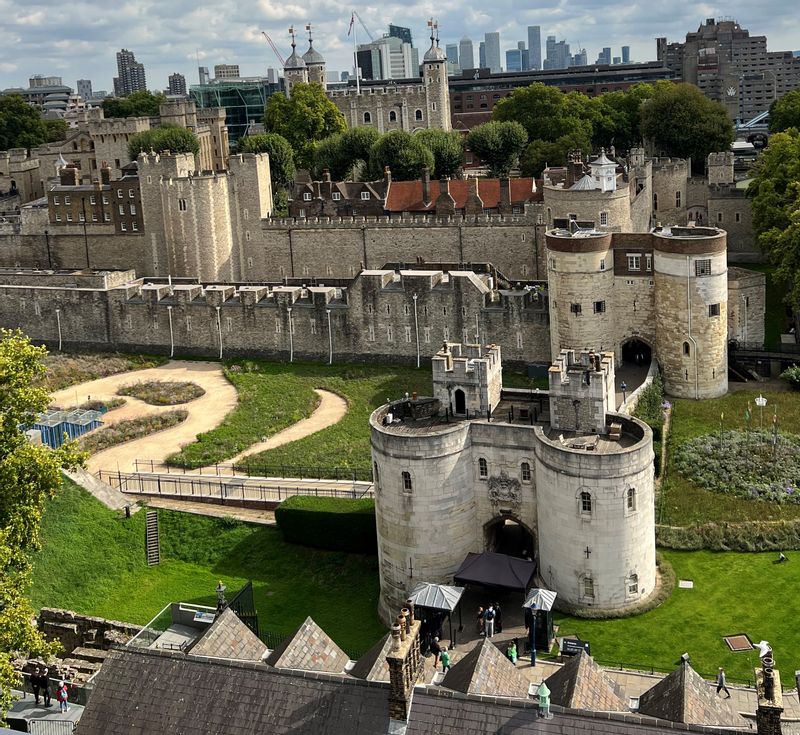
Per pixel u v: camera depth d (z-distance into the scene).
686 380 108.00
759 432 97.38
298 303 132.12
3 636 58.66
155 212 162.62
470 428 76.44
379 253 153.62
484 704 45.88
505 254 145.75
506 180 150.25
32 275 150.00
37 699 62.16
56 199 171.25
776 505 85.94
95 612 83.19
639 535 72.69
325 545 87.31
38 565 87.38
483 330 122.50
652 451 73.06
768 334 123.81
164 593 84.94
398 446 74.44
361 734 46.38
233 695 49.34
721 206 158.88
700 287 105.19
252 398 121.12
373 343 129.00
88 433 113.19
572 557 72.69
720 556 80.88
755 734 43.19
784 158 137.25
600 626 72.06
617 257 111.50
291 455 103.44
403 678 45.81
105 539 91.75
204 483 98.81
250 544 89.88
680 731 43.94
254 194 159.75
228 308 135.38
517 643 70.19
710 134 183.62
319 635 55.44
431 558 76.19
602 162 129.25
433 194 160.38
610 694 49.31
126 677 51.25
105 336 143.50
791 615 72.31
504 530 84.25
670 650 69.06
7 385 69.25
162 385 127.75
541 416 79.38
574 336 112.25
